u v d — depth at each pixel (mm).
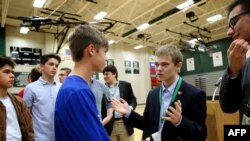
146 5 8898
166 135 1310
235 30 792
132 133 3012
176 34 12461
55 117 915
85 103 877
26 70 9820
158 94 1476
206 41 13352
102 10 8211
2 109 1839
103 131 914
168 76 1389
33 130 2055
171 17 9859
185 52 15141
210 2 8914
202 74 14094
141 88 14164
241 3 774
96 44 1001
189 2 7465
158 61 1410
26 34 10000
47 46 10250
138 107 12273
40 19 5270
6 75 1945
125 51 13727
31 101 2191
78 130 838
